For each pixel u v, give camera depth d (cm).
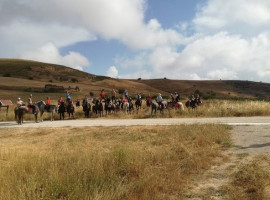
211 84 14775
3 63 16250
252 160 950
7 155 1071
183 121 2189
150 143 1380
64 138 1712
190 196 672
